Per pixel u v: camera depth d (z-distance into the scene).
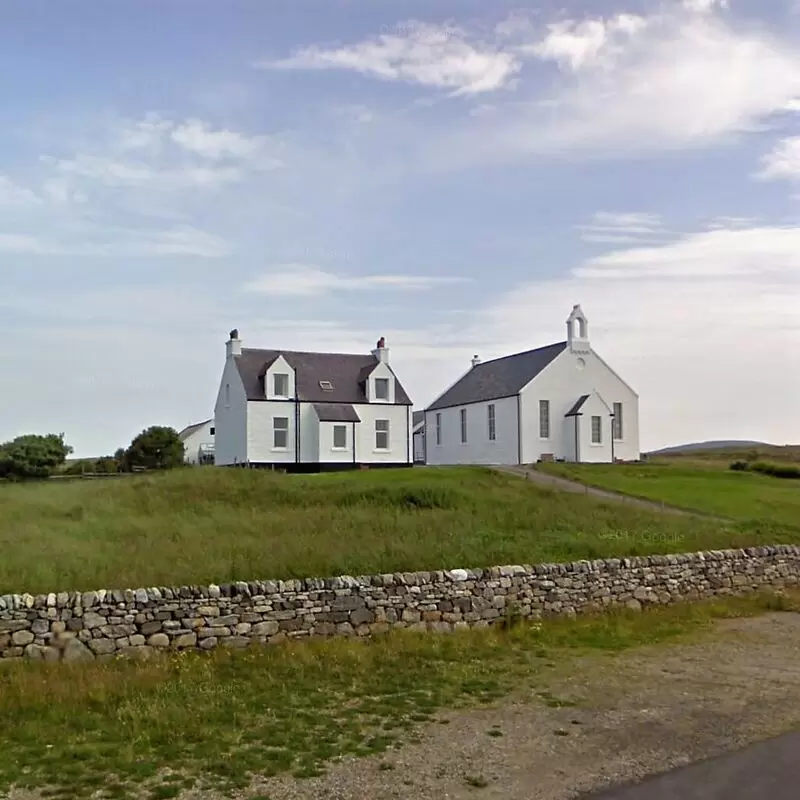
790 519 28.31
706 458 74.94
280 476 31.03
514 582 16.06
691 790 7.46
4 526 19.44
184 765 8.00
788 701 10.61
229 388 50.22
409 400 51.28
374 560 16.12
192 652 12.70
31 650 11.86
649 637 15.04
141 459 55.91
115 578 13.71
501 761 8.27
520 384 49.19
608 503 27.92
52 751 8.34
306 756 8.31
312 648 13.02
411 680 11.45
